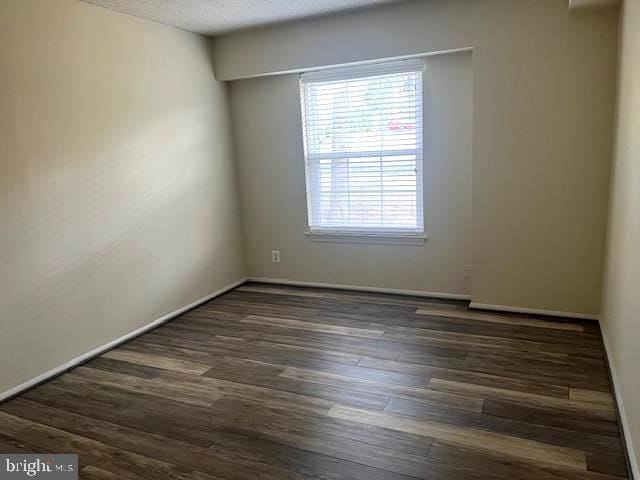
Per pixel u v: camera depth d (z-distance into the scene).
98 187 3.28
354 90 4.09
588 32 3.10
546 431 2.19
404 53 3.63
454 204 3.93
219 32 4.13
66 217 3.06
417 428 2.26
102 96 3.28
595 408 2.36
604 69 3.10
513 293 3.64
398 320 3.67
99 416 2.52
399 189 4.10
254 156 4.63
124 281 3.51
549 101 3.27
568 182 3.32
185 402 2.62
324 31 3.87
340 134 4.23
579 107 3.20
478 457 2.03
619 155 2.76
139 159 3.59
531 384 2.61
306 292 4.52
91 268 3.25
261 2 3.35
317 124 4.30
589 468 1.93
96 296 3.29
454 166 3.87
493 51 3.35
